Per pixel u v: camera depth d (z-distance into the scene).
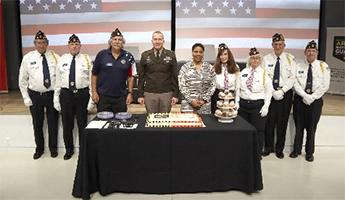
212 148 3.26
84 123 4.44
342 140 5.07
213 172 3.32
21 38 6.81
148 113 4.17
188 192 3.38
